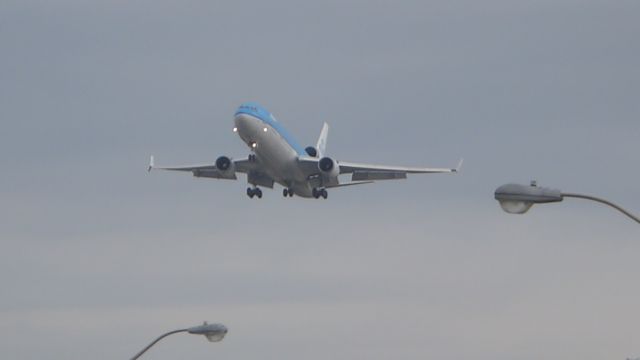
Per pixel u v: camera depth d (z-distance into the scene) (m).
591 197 103.06
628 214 102.75
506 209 102.94
